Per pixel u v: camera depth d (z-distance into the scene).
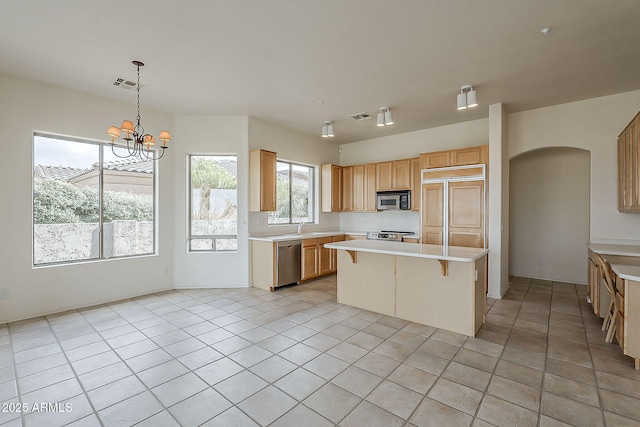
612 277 3.07
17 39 2.75
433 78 3.59
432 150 5.76
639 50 2.94
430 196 5.11
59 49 2.93
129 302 4.23
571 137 4.36
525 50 2.96
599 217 4.18
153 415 1.92
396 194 5.88
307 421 1.87
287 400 2.07
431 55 3.06
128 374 2.39
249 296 4.54
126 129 3.04
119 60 3.16
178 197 4.94
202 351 2.78
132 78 3.59
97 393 2.15
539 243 5.61
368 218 6.77
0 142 3.42
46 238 3.82
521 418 1.89
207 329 3.29
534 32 2.65
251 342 2.97
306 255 5.39
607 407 1.99
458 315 3.19
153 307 4.02
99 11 2.35
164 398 2.09
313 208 6.69
